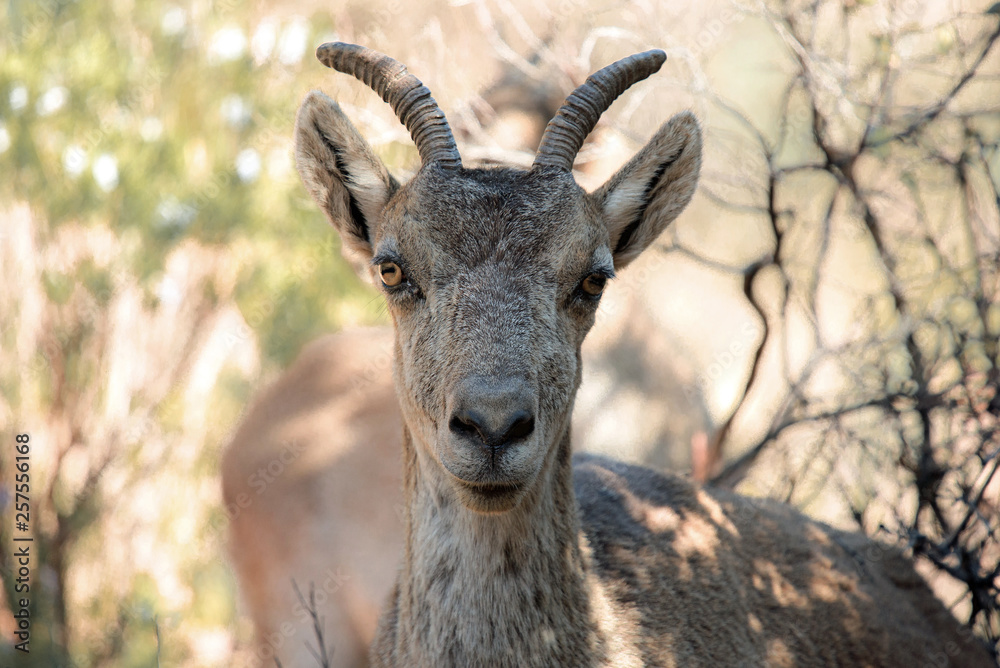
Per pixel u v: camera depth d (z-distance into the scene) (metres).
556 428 8.39
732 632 9.87
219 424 17.97
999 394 11.78
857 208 13.57
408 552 8.99
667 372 19.59
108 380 17.62
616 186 9.47
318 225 18.45
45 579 16.06
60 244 17.52
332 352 16.27
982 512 12.00
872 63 13.75
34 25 18.69
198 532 17.50
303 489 14.98
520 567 8.37
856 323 14.09
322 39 18.91
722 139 15.38
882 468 12.55
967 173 13.55
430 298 8.41
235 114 18.42
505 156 15.25
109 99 18.34
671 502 10.83
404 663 8.91
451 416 7.85
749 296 13.98
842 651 10.61
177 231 17.61
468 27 18.45
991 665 11.58
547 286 8.35
